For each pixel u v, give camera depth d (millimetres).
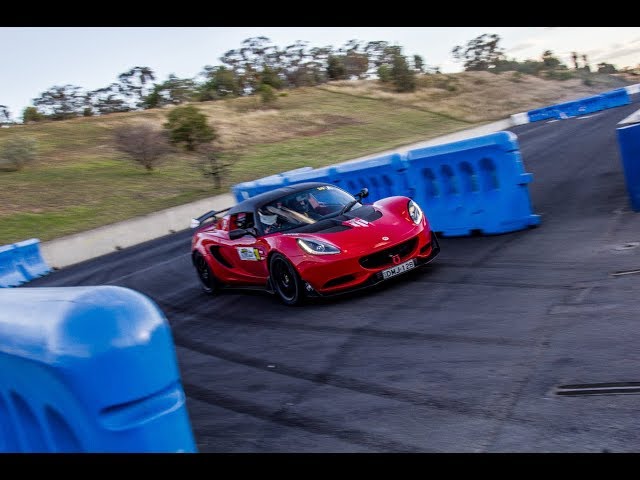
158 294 9297
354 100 60688
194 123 32250
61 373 1605
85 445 1677
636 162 7535
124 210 23781
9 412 2084
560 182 11766
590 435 2729
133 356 1665
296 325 5836
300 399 3902
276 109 54750
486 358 3951
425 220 6781
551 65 99750
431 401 3455
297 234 6582
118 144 33031
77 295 1734
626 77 105938
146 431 1691
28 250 16047
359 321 5496
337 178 10188
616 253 5918
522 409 3121
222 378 4672
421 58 81000
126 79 65438
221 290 8453
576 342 3895
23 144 33719
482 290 5641
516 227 7988
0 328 1851
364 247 6207
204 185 28406
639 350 3549
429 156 8586
